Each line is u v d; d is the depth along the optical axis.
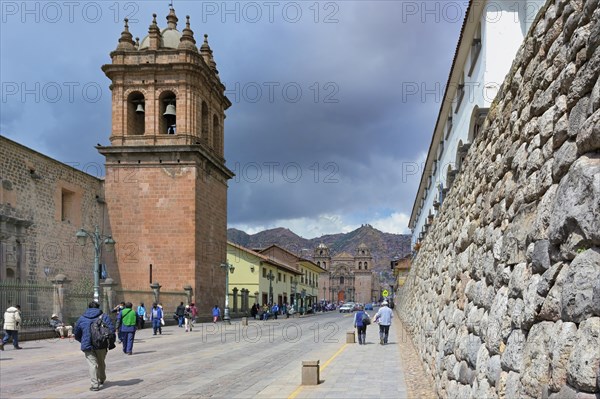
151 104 41.22
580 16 3.66
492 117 6.85
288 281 80.50
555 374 3.12
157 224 41.16
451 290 8.87
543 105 4.41
